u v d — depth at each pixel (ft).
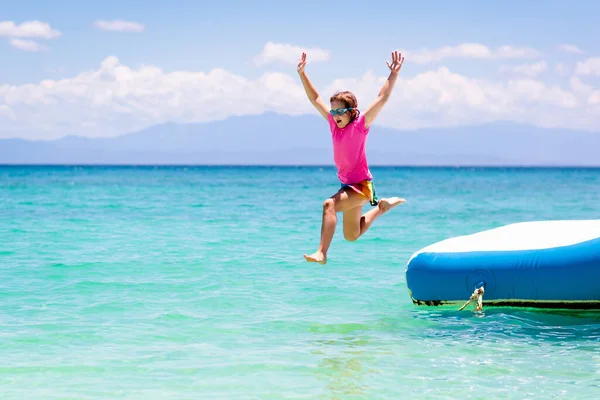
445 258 28.04
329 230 18.65
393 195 136.26
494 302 27.53
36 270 37.37
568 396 18.06
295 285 33.63
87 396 17.76
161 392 18.12
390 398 17.92
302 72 19.43
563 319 26.50
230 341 23.27
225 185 194.18
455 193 146.41
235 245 49.88
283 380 19.21
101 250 46.26
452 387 18.75
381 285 33.86
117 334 23.88
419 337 24.08
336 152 19.20
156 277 35.47
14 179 237.45
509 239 28.19
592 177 325.21
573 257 25.91
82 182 208.23
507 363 21.01
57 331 24.13
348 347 22.72
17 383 18.66
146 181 229.04
